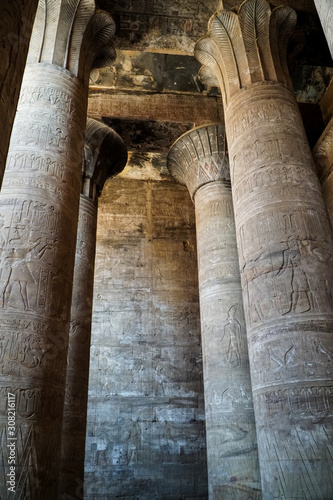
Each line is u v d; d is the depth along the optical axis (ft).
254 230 21.16
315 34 33.73
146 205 52.03
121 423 41.09
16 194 19.80
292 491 15.56
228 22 29.14
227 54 29.07
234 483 26.20
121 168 42.14
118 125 41.83
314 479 15.30
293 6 32.94
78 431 29.58
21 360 16.44
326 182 35.55
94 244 37.58
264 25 28.89
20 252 18.39
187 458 40.47
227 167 37.19
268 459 16.79
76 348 32.19
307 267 19.17
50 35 26.32
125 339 44.78
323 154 35.91
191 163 38.60
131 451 40.09
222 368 29.66
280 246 19.89
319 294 18.53
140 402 42.19
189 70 42.06
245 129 24.85
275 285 19.12
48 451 16.08
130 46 35.04
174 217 51.72
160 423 41.55
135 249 49.37
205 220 35.94
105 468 39.19
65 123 23.45
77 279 34.63
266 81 26.63
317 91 41.01
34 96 23.52
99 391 42.11
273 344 18.11
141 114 41.42
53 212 20.22
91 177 38.96
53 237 19.63
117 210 51.26
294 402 16.65
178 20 34.22
